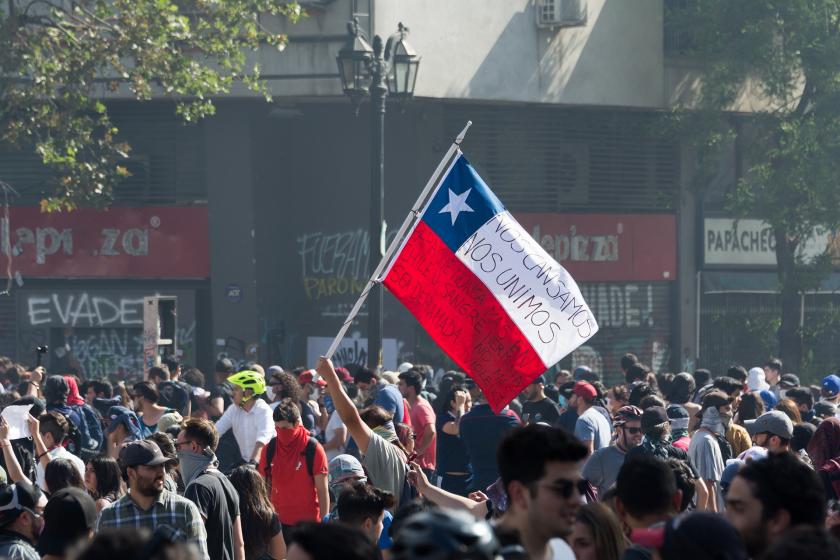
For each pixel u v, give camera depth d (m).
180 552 6.69
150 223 51.66
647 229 56.09
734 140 58.25
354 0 47.62
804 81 55.22
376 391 32.41
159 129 51.75
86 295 52.31
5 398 30.05
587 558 12.07
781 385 41.62
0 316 53.22
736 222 57.03
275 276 52.66
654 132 54.69
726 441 24.30
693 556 8.81
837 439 21.00
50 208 45.88
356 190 52.28
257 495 19.70
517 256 17.55
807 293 61.16
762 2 51.28
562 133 53.84
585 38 51.84
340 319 52.72
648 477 11.95
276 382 30.83
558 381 41.97
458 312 17.59
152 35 43.06
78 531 13.24
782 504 9.81
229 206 51.00
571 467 9.52
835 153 52.00
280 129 53.28
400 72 38.78
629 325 56.00
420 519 6.55
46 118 44.38
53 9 48.72
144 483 15.65
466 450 28.39
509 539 8.60
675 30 55.38
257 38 45.28
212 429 19.69
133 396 30.66
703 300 58.12
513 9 50.25
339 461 19.80
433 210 17.70
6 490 14.14
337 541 7.63
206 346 52.09
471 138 52.22
